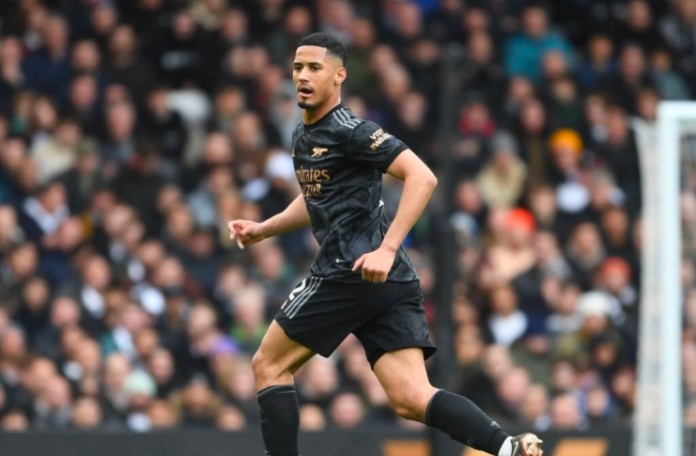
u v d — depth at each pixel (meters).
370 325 18.41
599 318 36.34
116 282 36.22
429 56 42.94
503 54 44.62
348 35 43.22
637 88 44.97
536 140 40.09
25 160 39.25
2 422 32.53
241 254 37.50
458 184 38.66
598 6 46.94
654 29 46.72
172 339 34.94
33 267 36.34
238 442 30.41
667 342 29.38
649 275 30.89
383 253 17.03
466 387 34.59
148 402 33.28
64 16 43.50
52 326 34.50
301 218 19.61
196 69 42.69
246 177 39.38
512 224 38.31
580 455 31.44
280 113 40.47
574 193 39.47
